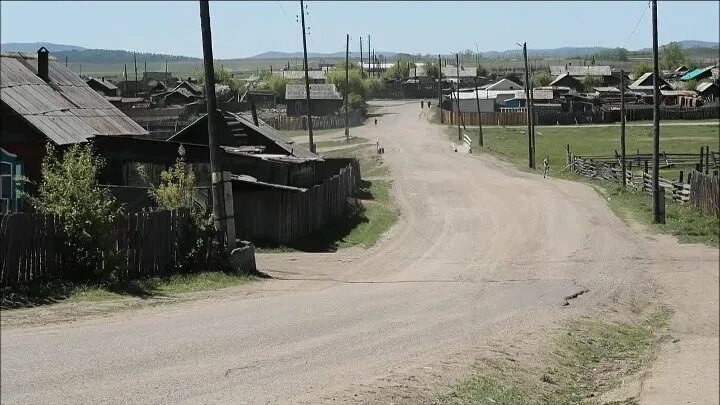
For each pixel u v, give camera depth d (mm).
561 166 69625
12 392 10805
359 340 15492
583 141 93312
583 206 43438
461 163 68500
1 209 28000
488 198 46781
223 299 19422
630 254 30844
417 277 25359
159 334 14930
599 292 23969
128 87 145750
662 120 122438
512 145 90000
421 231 36125
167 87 140375
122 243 20266
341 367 13234
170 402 10711
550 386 14352
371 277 25062
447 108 142625
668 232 35562
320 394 11391
